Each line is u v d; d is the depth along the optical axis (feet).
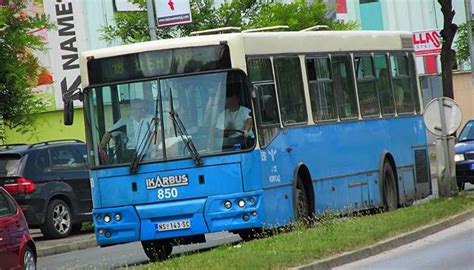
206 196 131.13
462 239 130.82
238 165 131.34
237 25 277.23
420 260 112.98
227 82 132.98
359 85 164.96
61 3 358.64
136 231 132.16
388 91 174.70
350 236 124.88
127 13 275.59
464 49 422.41
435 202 166.91
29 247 128.16
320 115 152.05
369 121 166.61
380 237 126.72
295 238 124.26
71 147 203.62
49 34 356.59
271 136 137.08
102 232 133.39
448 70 252.83
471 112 446.19
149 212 131.54
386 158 171.83
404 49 182.50
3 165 194.18
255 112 133.49
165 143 132.16
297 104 146.30
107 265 140.46
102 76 135.23
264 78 138.41
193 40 133.69
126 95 134.21
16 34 205.46
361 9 462.60
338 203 155.02
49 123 359.05
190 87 133.08
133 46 134.62
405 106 180.96
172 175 131.44
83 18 361.10
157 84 133.49
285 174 140.15
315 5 299.58
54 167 198.59
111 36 276.82
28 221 192.44
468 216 155.43
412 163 181.78
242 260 106.42
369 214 167.43
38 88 353.31
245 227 131.03
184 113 132.67
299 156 144.66
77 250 179.63
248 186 131.44
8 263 121.08
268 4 288.30
